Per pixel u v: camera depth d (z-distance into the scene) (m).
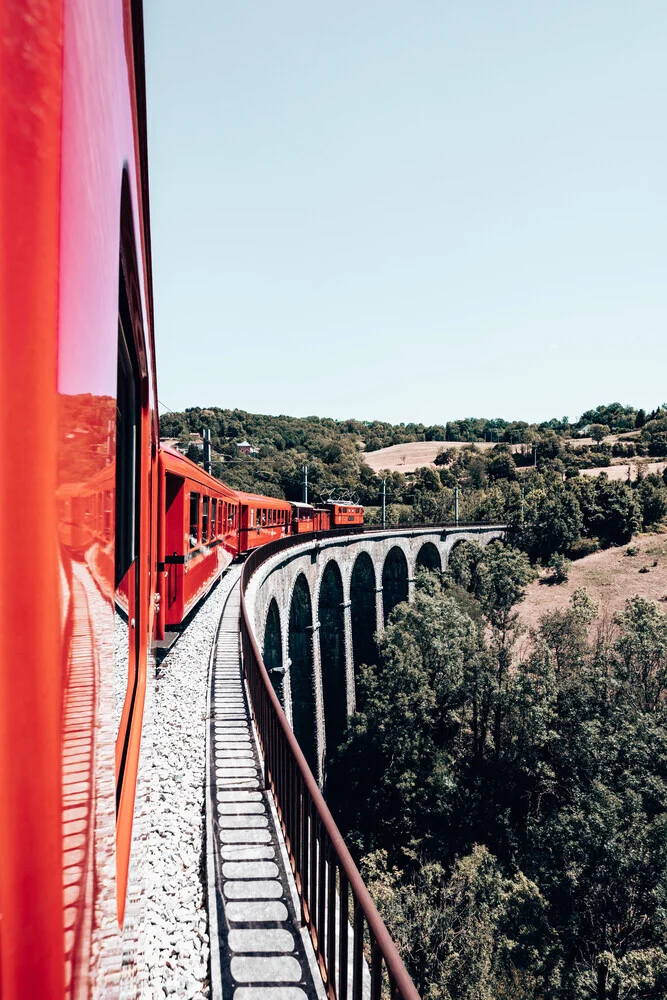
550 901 27.28
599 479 83.56
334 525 46.69
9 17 0.87
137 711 4.16
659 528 80.19
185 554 11.92
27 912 0.86
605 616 57.00
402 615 46.47
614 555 74.44
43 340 0.88
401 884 30.33
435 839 36.12
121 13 1.68
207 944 4.41
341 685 44.47
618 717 36.19
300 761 4.85
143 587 4.81
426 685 41.16
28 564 0.85
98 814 1.21
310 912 4.47
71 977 0.94
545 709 36.78
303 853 4.69
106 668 1.36
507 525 83.12
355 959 3.12
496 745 38.88
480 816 37.16
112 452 1.58
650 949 23.86
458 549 68.44
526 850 32.53
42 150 0.89
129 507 3.39
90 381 1.16
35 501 0.86
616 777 32.59
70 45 0.98
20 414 0.86
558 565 71.56
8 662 0.84
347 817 39.41
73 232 0.99
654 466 109.44
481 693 39.88
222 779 7.01
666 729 34.28
